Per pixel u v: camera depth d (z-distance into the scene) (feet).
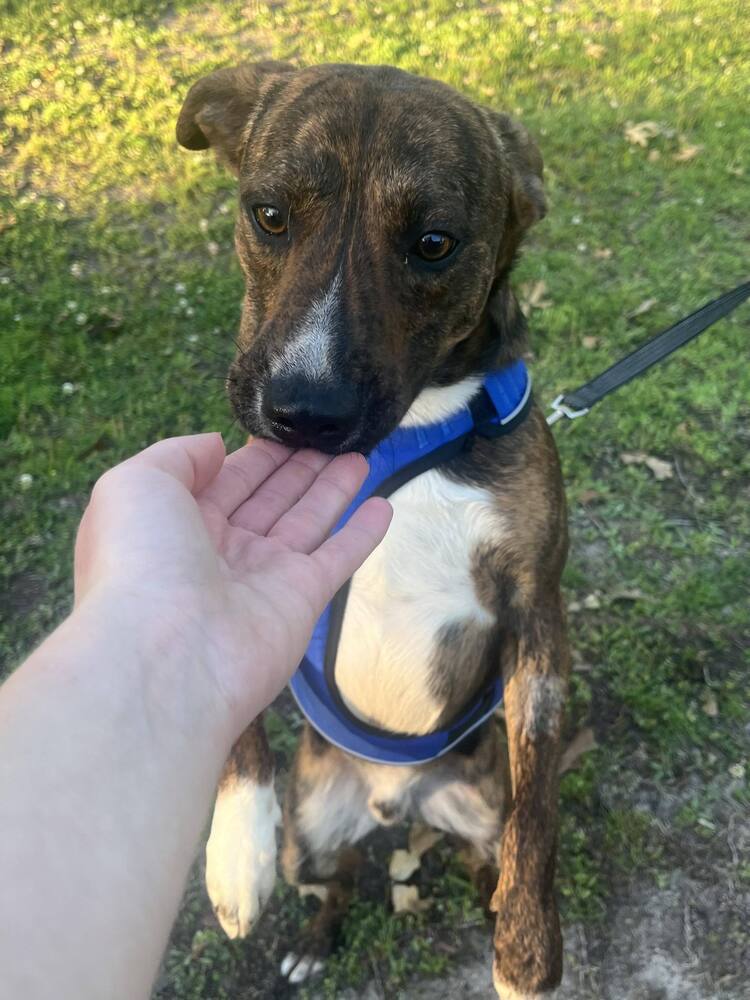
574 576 1.83
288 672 0.74
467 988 1.40
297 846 1.42
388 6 4.21
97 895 0.46
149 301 2.51
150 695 0.59
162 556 0.69
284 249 1.09
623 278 2.57
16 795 0.48
